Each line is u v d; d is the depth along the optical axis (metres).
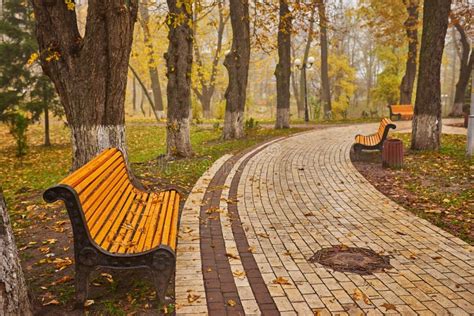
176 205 5.82
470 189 8.56
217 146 15.88
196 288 4.47
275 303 4.19
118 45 7.72
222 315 3.96
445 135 18.06
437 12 12.38
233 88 18.34
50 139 25.78
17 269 3.59
